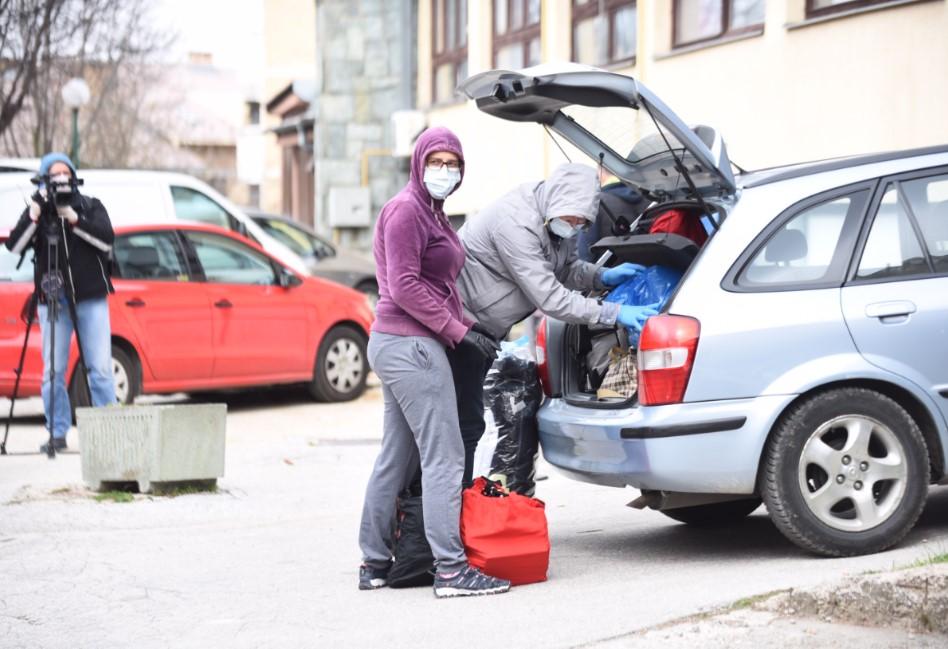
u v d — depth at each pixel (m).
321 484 20.09
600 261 15.43
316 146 57.69
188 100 129.75
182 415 18.72
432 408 12.71
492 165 46.81
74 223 21.95
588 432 13.81
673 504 13.86
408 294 12.50
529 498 13.27
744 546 14.61
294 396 31.95
